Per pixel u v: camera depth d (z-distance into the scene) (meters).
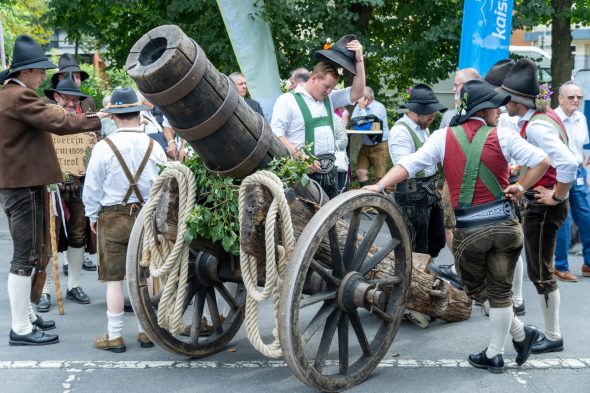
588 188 7.35
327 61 5.53
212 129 3.95
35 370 4.68
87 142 6.31
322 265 4.63
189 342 4.81
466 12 8.62
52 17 14.37
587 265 7.29
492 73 5.84
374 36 13.95
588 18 15.46
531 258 5.01
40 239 5.19
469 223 4.37
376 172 10.68
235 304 5.12
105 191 5.11
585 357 4.89
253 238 4.06
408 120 6.15
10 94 4.96
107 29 14.67
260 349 4.15
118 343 5.06
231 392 4.31
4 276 7.34
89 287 6.94
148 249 4.43
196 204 4.34
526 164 4.27
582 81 8.66
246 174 4.23
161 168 4.46
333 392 4.25
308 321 5.78
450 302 5.59
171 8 12.75
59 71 7.30
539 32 27.55
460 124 4.48
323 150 5.59
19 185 5.02
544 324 5.53
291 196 4.15
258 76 10.24
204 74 3.82
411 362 4.82
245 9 10.15
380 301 4.27
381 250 4.61
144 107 5.26
